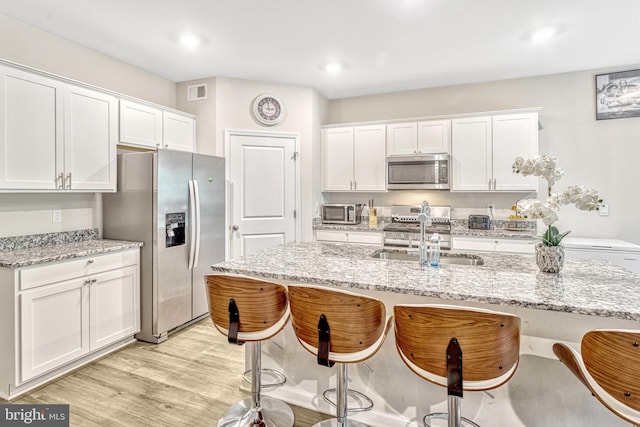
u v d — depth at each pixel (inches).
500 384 48.8
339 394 66.1
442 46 124.6
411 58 135.5
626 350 42.1
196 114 158.6
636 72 139.1
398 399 72.1
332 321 56.6
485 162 151.8
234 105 158.1
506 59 136.0
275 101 164.4
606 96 143.9
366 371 74.7
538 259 70.4
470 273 69.4
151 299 115.2
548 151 152.6
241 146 159.3
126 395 85.0
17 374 83.1
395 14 102.9
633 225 141.3
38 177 97.0
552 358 61.8
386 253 95.7
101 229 124.2
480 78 158.2
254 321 64.4
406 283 62.0
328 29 112.3
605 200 144.6
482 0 95.1
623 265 123.6
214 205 138.0
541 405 62.4
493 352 47.0
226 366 99.5
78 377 93.0
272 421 74.2
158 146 137.1
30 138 95.0
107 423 74.7
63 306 93.0
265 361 85.5
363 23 108.2
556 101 151.4
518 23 107.9
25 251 97.3
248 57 134.5
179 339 118.3
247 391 86.7
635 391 42.1
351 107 188.9
